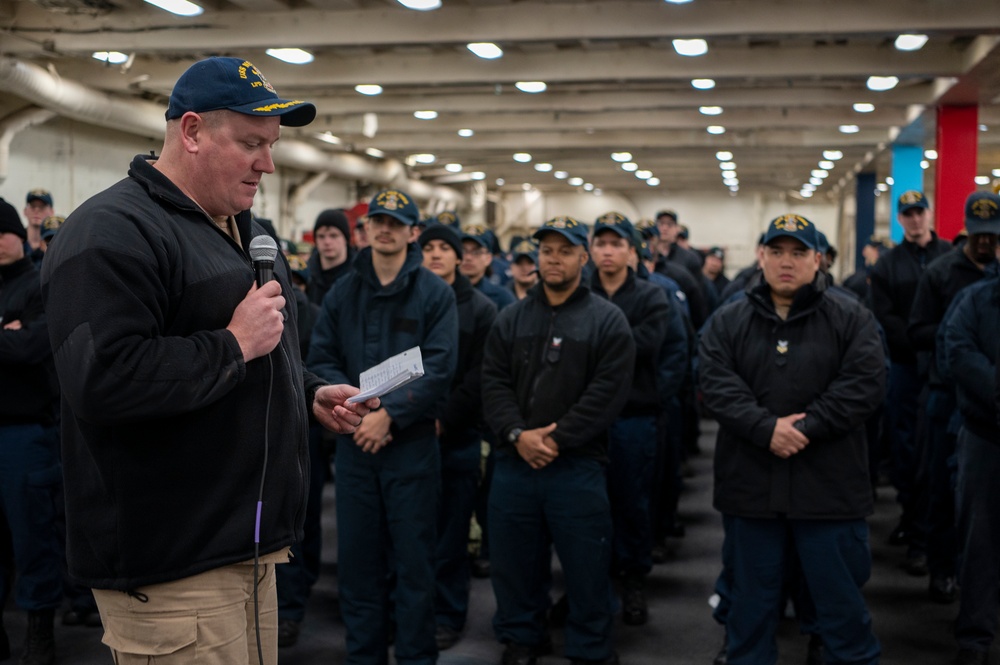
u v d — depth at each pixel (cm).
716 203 2445
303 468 186
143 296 157
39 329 361
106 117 957
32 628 365
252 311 166
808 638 404
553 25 698
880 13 668
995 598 359
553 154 1539
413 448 336
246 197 173
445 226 423
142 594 166
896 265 555
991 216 433
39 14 754
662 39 699
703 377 332
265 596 186
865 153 1477
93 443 164
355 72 881
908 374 542
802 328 322
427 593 338
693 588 468
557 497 340
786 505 313
